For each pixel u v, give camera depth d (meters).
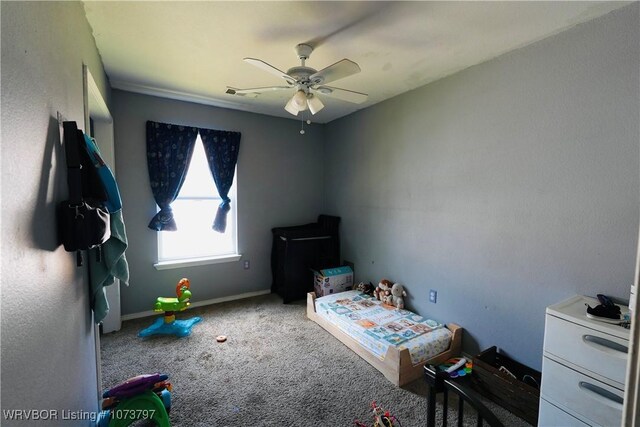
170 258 3.40
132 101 3.05
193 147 3.36
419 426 1.75
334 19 1.78
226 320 3.13
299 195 4.18
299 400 1.94
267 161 3.91
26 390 0.74
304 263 3.75
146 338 2.72
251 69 2.51
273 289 4.00
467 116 2.40
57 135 1.07
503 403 1.90
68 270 1.14
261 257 3.94
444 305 2.65
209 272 3.58
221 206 3.59
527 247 2.05
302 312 3.36
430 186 2.74
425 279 2.82
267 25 1.84
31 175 0.82
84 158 1.22
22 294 0.73
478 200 2.35
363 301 3.15
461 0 1.58
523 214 2.07
